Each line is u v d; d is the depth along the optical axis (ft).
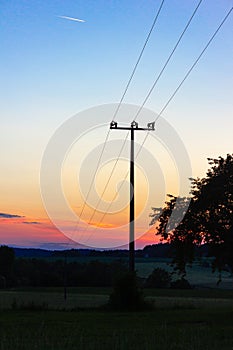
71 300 222.48
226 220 116.06
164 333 82.84
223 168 120.16
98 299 232.12
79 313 129.39
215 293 287.69
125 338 74.28
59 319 111.96
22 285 385.29
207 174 122.21
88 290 316.19
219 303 190.08
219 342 70.64
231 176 117.80
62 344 68.08
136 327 94.43
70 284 367.04
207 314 121.60
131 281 139.44
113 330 88.74
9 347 64.23
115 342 71.00
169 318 112.57
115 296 140.56
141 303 139.74
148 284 348.59
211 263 121.19
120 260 354.54
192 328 91.09
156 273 351.46
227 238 115.34
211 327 92.89
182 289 321.73
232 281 365.40
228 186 116.67
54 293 292.20
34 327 95.14
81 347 65.62
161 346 66.28
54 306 163.22
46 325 98.63
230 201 116.78
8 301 207.51
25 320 109.60
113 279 141.90
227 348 65.00
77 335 80.79
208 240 118.11
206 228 116.78
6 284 385.09
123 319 111.65
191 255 124.06
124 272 140.67
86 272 365.20
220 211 117.19
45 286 381.19
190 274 392.27
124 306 138.51
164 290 309.63
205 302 198.39
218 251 117.39
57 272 385.50
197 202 118.62
